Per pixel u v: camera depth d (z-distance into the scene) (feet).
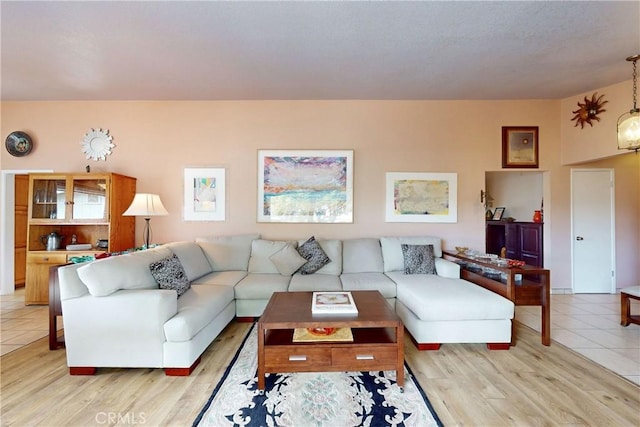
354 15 7.08
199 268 10.53
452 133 13.01
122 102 12.96
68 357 6.71
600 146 11.58
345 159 12.91
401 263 11.55
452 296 8.24
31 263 11.68
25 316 10.53
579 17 7.18
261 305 10.00
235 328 9.54
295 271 10.92
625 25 7.50
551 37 8.04
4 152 13.07
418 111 12.98
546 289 8.36
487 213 17.22
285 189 12.95
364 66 9.75
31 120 12.96
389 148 12.98
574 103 12.51
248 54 8.91
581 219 13.51
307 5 6.71
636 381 6.55
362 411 5.52
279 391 6.15
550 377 6.70
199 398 5.91
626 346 8.30
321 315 6.68
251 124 12.96
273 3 6.64
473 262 9.87
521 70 10.07
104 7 6.73
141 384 6.40
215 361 7.41
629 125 9.41
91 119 12.96
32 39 8.03
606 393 6.10
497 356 7.70
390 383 6.43
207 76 10.46
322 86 11.44
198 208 12.98
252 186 12.99
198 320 7.09
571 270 13.51
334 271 11.25
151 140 12.96
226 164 12.98
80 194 11.71
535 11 6.97
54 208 11.85
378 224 13.00
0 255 13.29
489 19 7.26
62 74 10.28
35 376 6.71
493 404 5.73
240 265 11.60
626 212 13.66
